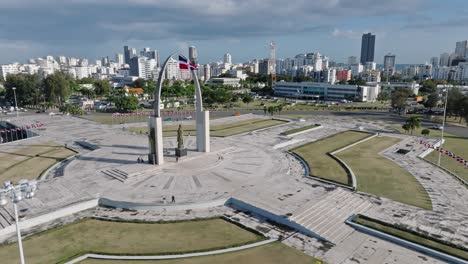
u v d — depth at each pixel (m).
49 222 35.50
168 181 45.25
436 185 45.88
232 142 68.62
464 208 38.28
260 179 46.19
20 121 100.50
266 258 28.62
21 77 148.88
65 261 28.03
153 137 50.44
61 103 146.75
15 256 28.97
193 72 55.34
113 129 86.56
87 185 43.88
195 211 37.81
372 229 32.72
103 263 27.98
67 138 75.69
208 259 28.53
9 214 35.66
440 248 29.06
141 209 38.28
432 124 101.44
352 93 180.12
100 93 189.25
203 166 51.41
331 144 70.00
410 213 36.66
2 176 50.53
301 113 127.31
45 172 52.38
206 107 146.12
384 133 82.25
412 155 61.66
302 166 54.91
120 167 49.72
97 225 34.78
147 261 28.27
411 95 174.50
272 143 69.38
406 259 28.34
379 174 50.50
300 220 34.22
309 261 28.12
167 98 180.25
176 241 31.50
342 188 43.41
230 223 35.12
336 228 33.50
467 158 60.81
